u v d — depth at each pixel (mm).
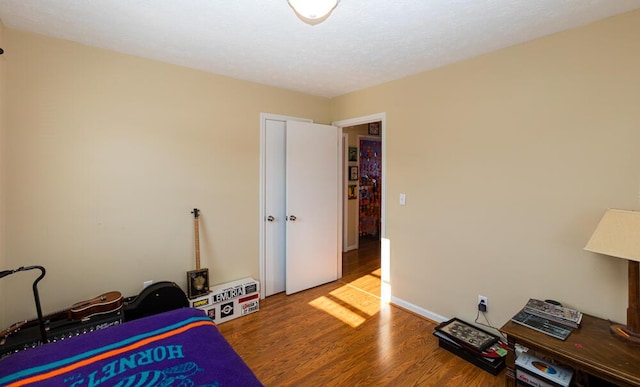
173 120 2729
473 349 2217
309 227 3637
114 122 2449
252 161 3254
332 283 3877
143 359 1349
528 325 1843
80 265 2354
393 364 2230
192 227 2881
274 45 2293
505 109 2324
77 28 2047
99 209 2414
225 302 2855
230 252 3143
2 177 2027
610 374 1428
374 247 5656
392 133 3156
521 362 1832
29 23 1983
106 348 1421
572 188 2037
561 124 2066
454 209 2670
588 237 1982
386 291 3291
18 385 1174
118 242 2506
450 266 2725
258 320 2896
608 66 1876
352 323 2842
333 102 3881
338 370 2164
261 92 3279
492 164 2412
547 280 2166
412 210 2996
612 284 1904
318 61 2615
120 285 2529
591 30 1929
